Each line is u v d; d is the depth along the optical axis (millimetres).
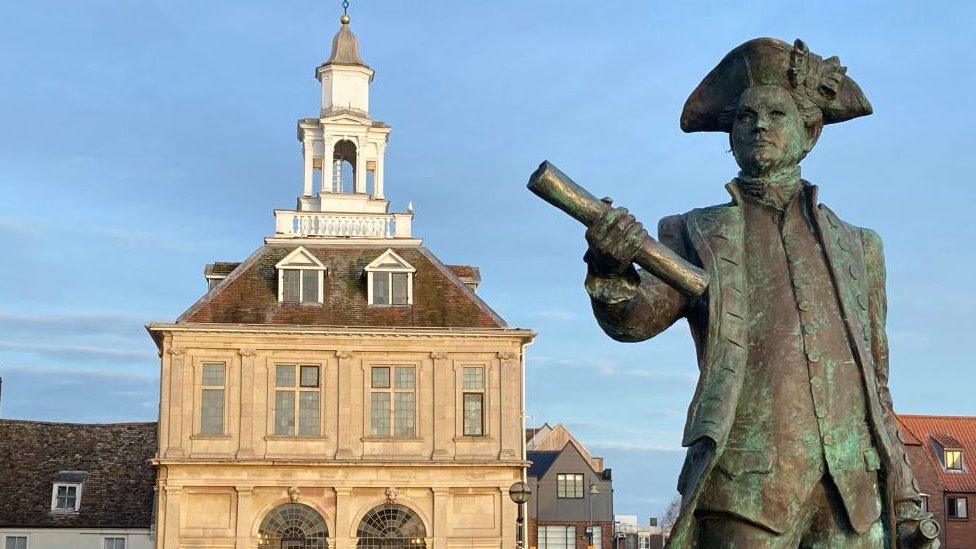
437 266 51188
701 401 5227
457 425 48375
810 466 5121
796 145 5477
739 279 5344
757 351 5250
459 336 48656
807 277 5332
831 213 5566
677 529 5145
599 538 74625
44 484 59656
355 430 47938
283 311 49219
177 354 47531
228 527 46781
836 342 5277
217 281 53594
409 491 47719
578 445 87375
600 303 5168
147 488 59938
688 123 5770
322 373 48188
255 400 47656
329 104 54625
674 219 5648
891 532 5215
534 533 74250
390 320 49375
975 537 62844
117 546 58188
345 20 56156
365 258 51281
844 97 5551
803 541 5234
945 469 63938
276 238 51406
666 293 5414
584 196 4953
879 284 5637
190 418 47250
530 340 49125
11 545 57688
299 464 47125
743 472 5113
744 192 5520
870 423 5246
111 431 62750
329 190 53781
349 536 47188
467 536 47688
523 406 48812
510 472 48094
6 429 61875
